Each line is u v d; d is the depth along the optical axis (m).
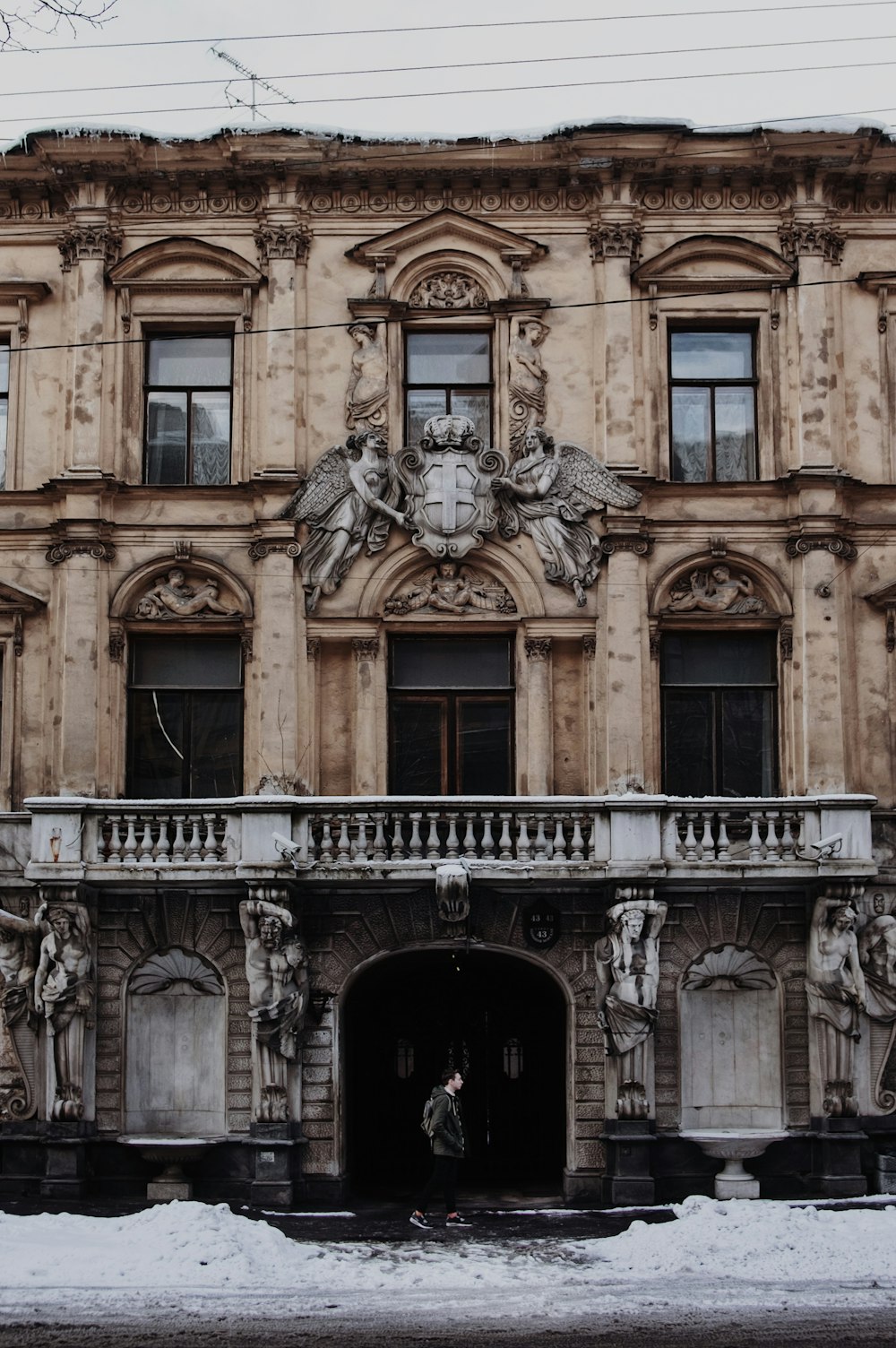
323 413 28.89
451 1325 17.98
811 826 26.47
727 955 27.11
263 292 29.25
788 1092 26.78
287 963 26.14
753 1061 26.97
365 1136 28.61
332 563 28.30
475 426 29.30
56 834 26.30
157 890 26.92
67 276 29.36
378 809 26.22
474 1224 24.34
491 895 26.92
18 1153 26.75
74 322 29.03
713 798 26.98
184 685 28.58
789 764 28.08
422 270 29.39
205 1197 26.27
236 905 27.00
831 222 29.34
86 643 28.06
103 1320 18.12
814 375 28.72
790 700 28.19
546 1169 28.45
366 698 28.12
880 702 28.30
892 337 29.27
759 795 28.38
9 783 28.09
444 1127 24.52
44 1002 26.16
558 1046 28.66
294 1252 21.28
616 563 28.33
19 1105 26.86
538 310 29.11
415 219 29.36
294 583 28.28
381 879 26.03
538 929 26.84
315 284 29.27
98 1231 22.16
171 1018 27.11
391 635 28.66
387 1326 17.91
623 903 26.02
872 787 28.06
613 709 27.91
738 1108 26.83
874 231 29.44
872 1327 17.84
